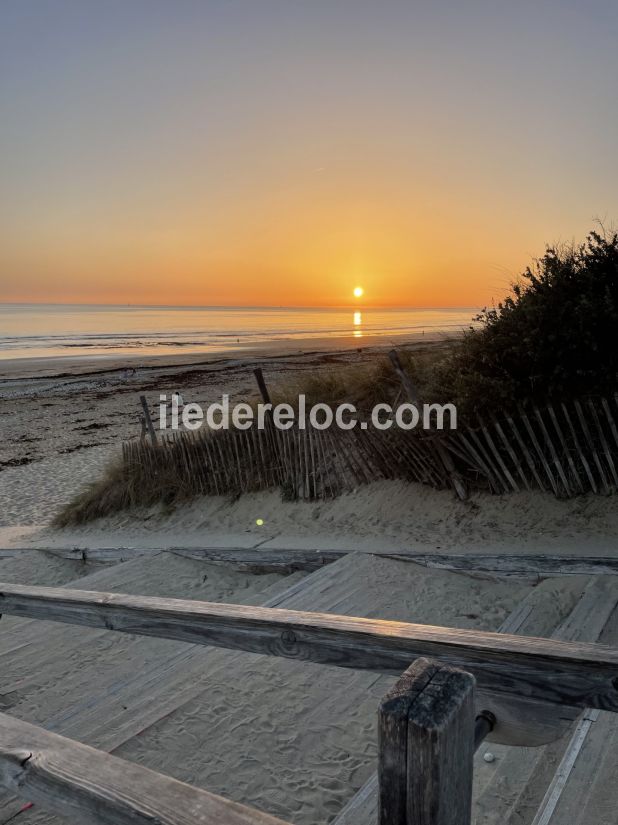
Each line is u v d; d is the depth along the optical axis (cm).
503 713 141
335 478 749
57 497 1184
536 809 227
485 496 611
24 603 266
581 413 544
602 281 584
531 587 452
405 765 90
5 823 258
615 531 505
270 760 288
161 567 641
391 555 534
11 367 3900
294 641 177
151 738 307
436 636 150
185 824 98
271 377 2934
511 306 645
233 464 846
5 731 135
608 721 246
